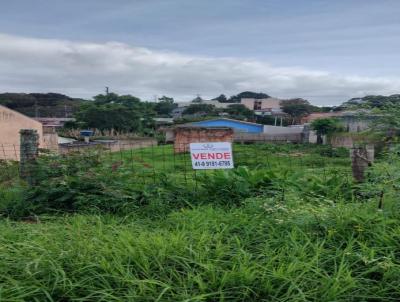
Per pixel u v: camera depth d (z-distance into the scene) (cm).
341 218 402
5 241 366
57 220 468
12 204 557
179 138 2578
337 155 1950
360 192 539
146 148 2523
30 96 6988
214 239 371
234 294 295
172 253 337
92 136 4338
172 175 645
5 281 298
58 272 303
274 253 346
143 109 5656
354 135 642
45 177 584
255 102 8319
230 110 6831
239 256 332
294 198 497
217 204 544
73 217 476
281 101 7369
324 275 312
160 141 3588
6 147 2073
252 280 303
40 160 600
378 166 489
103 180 568
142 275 312
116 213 532
